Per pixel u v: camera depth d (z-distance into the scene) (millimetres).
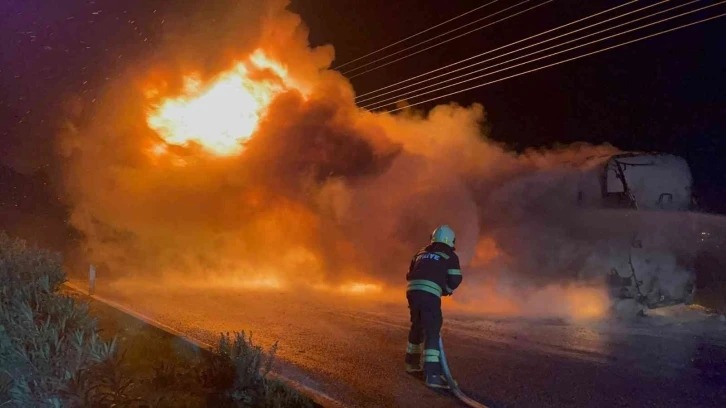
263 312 13086
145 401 5957
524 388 7406
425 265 7656
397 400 6988
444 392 7285
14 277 9492
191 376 7098
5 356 5785
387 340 10180
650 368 8273
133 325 10086
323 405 6598
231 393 6402
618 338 10195
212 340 10062
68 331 6766
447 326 11305
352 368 8359
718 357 8852
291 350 9422
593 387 7438
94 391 5703
